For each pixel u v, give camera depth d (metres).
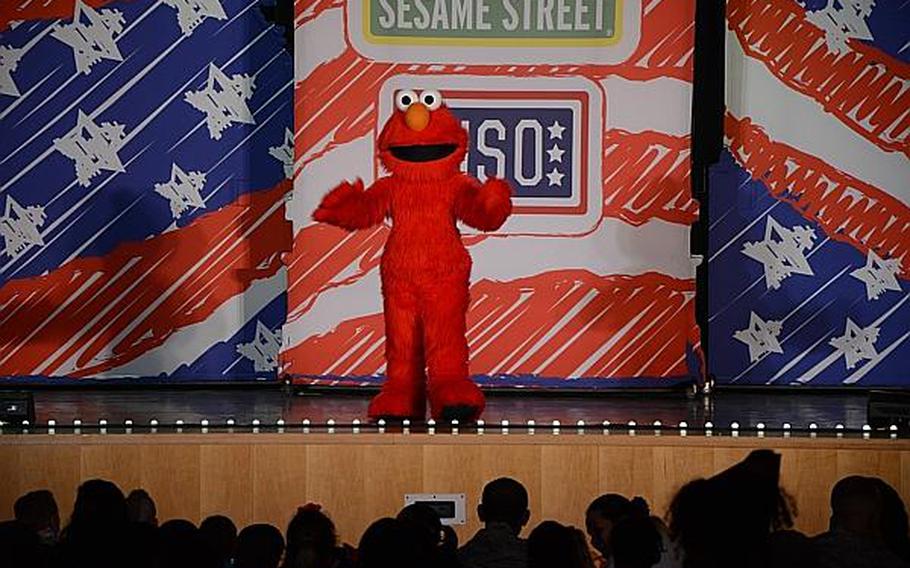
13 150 18.69
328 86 17.89
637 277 17.94
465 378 15.21
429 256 15.12
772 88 18.80
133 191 18.81
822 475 14.00
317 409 16.48
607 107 17.88
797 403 17.55
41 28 18.70
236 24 18.81
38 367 18.80
